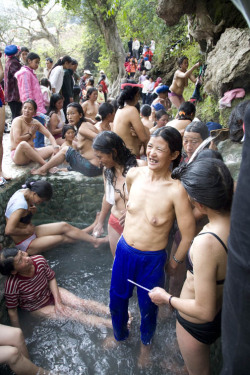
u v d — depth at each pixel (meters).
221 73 4.78
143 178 2.28
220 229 1.53
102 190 4.37
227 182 1.50
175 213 2.14
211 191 1.49
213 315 1.57
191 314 1.62
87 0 14.34
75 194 4.44
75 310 3.03
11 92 6.12
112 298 2.44
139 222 2.20
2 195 3.81
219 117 4.98
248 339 1.05
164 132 2.03
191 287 1.79
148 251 2.17
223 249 1.50
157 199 2.12
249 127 1.02
